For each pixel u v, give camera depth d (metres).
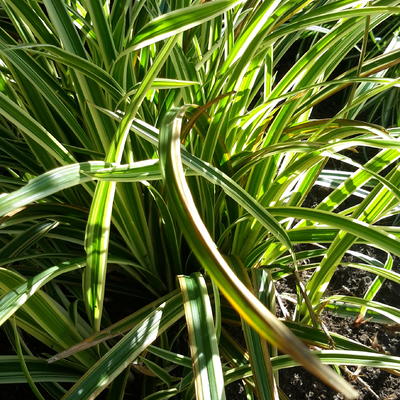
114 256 0.25
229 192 0.19
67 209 0.26
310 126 0.26
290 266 0.30
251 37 0.24
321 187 0.42
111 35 0.23
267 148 0.23
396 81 0.24
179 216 0.12
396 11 0.21
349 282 0.36
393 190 0.21
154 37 0.19
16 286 0.21
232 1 0.19
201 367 0.19
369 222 0.26
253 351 0.21
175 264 0.28
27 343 0.29
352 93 0.25
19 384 0.27
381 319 0.30
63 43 0.23
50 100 0.25
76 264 0.22
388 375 0.31
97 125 0.23
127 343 0.21
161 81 0.21
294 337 0.09
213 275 0.11
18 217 0.25
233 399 0.29
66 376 0.23
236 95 0.27
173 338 0.28
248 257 0.27
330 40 0.25
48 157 0.27
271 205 0.29
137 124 0.21
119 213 0.24
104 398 0.27
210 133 0.24
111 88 0.22
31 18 0.25
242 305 0.10
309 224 0.29
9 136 0.31
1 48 0.21
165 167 0.12
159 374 0.24
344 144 0.22
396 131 0.28
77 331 0.23
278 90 0.27
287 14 0.24
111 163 0.19
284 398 0.24
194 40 0.27
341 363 0.22
